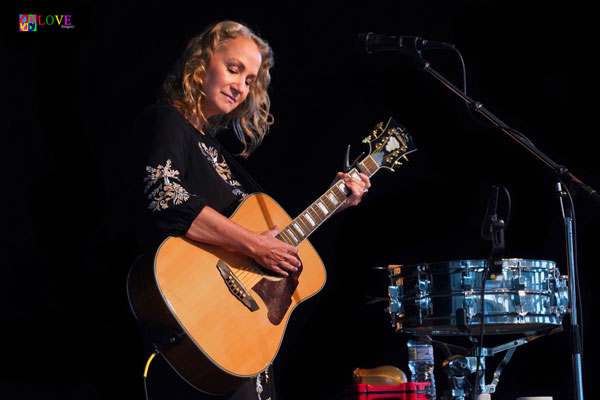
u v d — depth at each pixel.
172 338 3.18
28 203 6.11
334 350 6.80
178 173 3.39
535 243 6.62
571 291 4.26
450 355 5.19
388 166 4.67
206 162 3.62
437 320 4.91
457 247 6.86
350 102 7.21
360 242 7.00
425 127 7.06
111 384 5.89
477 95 6.95
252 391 3.43
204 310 3.27
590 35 6.68
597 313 6.27
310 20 6.94
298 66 7.18
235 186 3.82
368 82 7.18
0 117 6.14
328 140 7.19
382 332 6.82
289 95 7.23
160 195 3.29
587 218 6.45
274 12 6.87
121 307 6.06
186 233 3.33
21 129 6.21
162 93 3.81
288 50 7.10
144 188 3.32
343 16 6.94
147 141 3.44
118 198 6.33
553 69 6.79
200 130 3.83
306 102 7.23
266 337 3.42
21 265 5.97
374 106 7.17
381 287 6.91
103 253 6.17
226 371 3.21
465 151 6.95
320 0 6.84
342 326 6.85
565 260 6.54
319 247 7.00
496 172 6.85
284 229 3.90
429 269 4.99
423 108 7.08
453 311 4.87
